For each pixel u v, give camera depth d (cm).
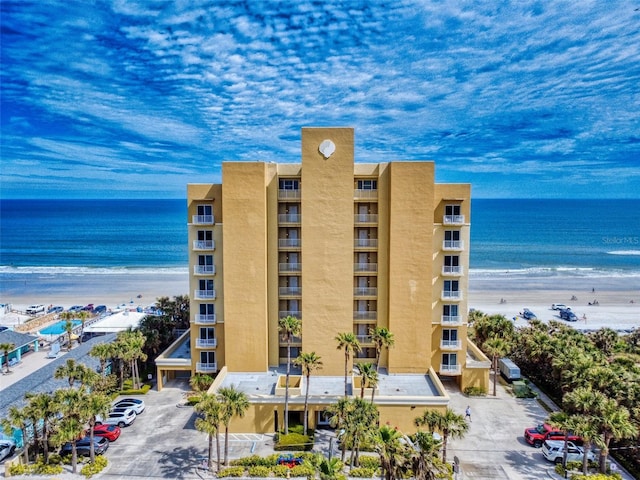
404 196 4025
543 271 12425
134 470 3027
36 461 3061
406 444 2466
